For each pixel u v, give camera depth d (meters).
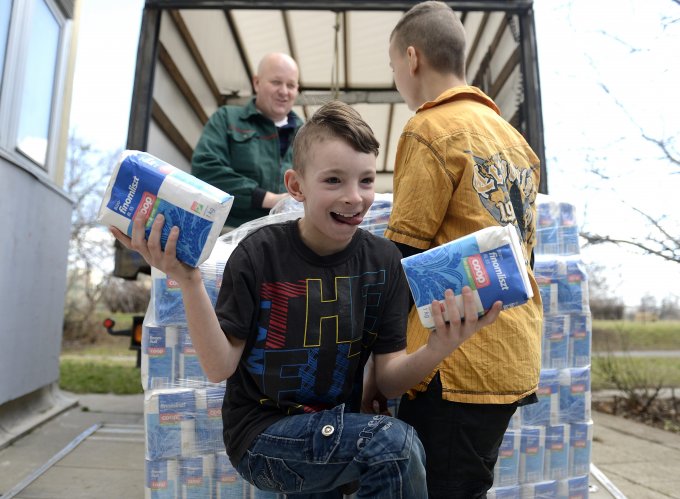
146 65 3.46
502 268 1.14
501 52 4.08
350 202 1.23
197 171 2.98
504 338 1.44
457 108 1.54
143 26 3.49
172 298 1.69
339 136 1.23
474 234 1.17
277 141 3.19
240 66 5.44
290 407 1.28
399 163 1.56
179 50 3.99
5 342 3.33
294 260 1.32
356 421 1.21
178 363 1.69
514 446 1.85
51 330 4.13
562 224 1.98
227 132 3.10
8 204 3.32
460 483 1.46
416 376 1.28
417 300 1.18
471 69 4.99
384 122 5.90
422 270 1.17
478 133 1.50
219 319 1.23
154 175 1.05
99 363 7.25
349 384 1.35
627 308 8.13
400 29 1.71
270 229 1.35
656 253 5.20
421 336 1.51
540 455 1.87
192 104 4.50
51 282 4.09
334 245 1.33
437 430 1.44
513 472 1.84
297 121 3.44
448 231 1.49
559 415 1.89
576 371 1.91
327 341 1.30
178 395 1.67
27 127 4.03
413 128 1.53
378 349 1.39
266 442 1.22
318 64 5.47
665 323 8.55
